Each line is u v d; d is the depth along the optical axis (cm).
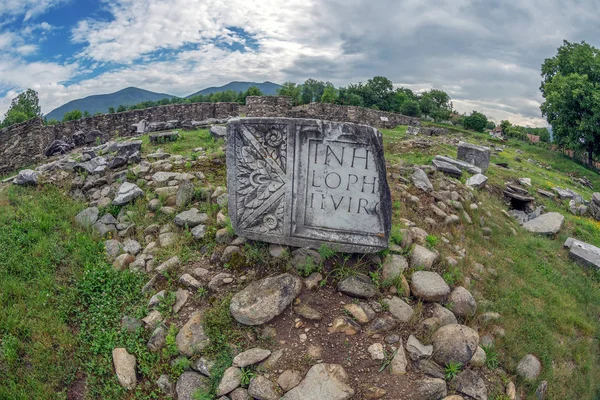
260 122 479
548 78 3719
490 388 428
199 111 2216
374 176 475
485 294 588
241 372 388
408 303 476
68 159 933
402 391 381
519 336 529
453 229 712
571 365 533
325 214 496
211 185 707
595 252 807
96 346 430
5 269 520
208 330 423
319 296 459
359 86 4766
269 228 510
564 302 642
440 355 417
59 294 496
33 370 403
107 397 390
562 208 1180
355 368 397
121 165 813
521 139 4244
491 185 1115
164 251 548
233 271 501
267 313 428
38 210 661
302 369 391
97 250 576
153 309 466
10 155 1361
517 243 802
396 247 537
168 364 411
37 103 3481
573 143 2922
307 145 476
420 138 1808
